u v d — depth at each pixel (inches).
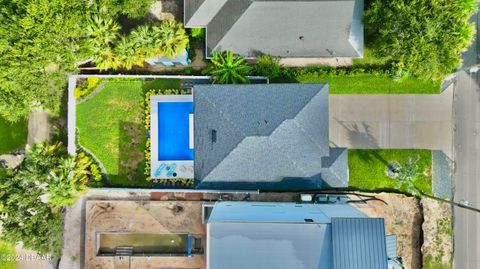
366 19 1175.0
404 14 1053.8
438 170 1261.1
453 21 1048.8
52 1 1068.5
